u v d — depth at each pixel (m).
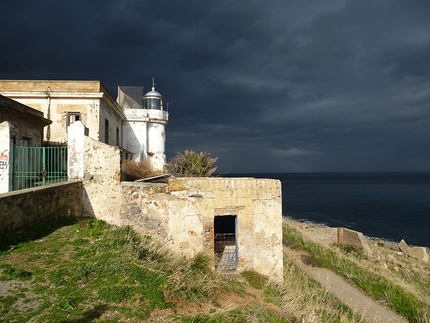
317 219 42.44
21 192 7.36
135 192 9.89
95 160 10.16
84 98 17.94
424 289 14.16
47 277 5.91
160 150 28.11
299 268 13.87
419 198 65.81
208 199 9.89
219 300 7.21
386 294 12.09
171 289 6.43
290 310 7.99
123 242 8.05
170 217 9.77
